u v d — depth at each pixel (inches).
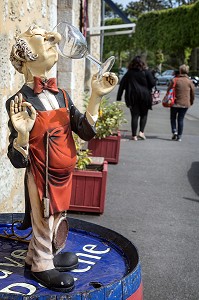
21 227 84.0
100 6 445.4
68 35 80.7
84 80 365.4
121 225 183.3
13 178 145.0
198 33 1453.0
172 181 259.9
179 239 172.1
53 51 76.6
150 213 200.7
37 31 76.4
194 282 138.6
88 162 201.0
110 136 296.0
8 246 90.7
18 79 147.3
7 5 133.3
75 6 283.6
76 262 81.1
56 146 74.5
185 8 1502.2
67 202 77.5
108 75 76.9
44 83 76.8
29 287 74.4
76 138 205.9
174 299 127.6
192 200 224.1
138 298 77.0
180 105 395.9
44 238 76.3
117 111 305.4
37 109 74.9
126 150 348.5
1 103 130.2
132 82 373.1
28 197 77.9
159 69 1989.4
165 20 1598.2
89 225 97.0
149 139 408.8
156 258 154.0
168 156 332.8
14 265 82.1
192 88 397.4
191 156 337.7
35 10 165.9
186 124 537.3
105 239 93.6
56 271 75.7
